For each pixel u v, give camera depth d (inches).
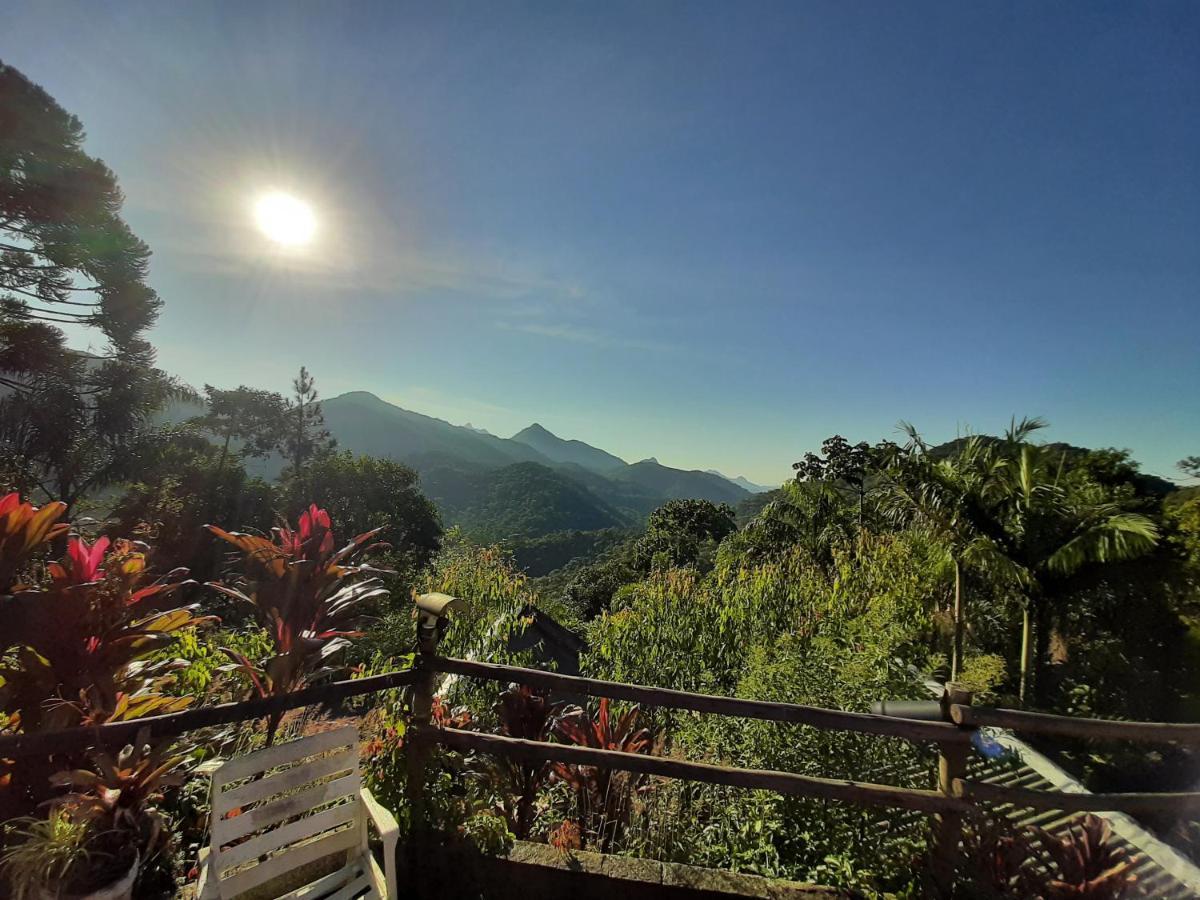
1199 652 295.9
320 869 77.3
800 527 610.9
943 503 341.1
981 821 94.9
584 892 88.2
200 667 127.3
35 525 82.7
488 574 270.2
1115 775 277.3
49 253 692.1
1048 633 343.6
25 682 81.0
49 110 674.2
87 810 72.1
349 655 232.1
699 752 163.6
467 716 142.9
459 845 90.5
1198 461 346.6
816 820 111.8
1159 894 105.5
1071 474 364.2
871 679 143.5
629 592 351.3
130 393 767.7
